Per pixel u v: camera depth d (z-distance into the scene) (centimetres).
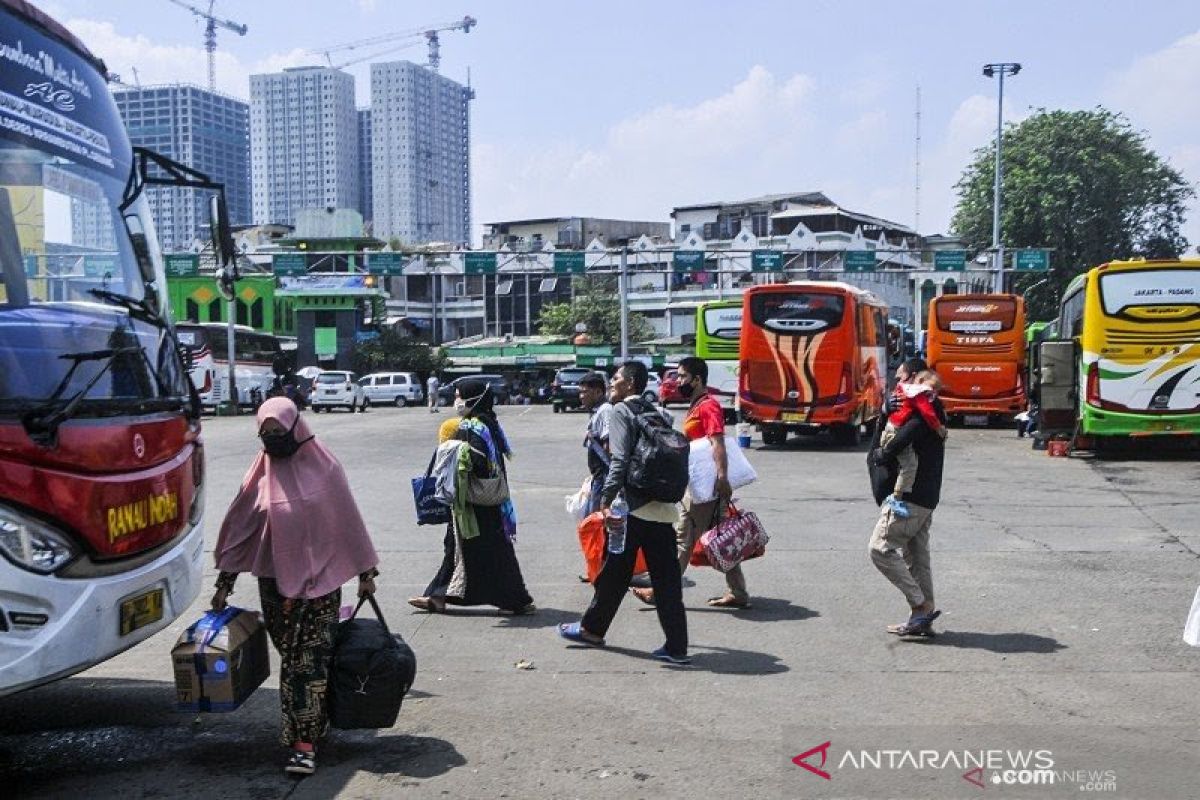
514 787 474
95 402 470
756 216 7956
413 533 1164
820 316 2222
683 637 662
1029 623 755
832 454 2159
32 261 488
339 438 2614
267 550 502
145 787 480
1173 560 982
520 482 1650
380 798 464
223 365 4634
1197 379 1792
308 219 6531
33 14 523
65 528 441
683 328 7612
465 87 15562
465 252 4566
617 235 9175
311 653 497
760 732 541
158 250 612
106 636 462
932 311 2814
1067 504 1352
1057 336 2481
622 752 514
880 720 556
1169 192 5109
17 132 495
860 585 884
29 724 569
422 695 605
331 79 14100
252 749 529
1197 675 632
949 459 1944
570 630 714
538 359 6831
